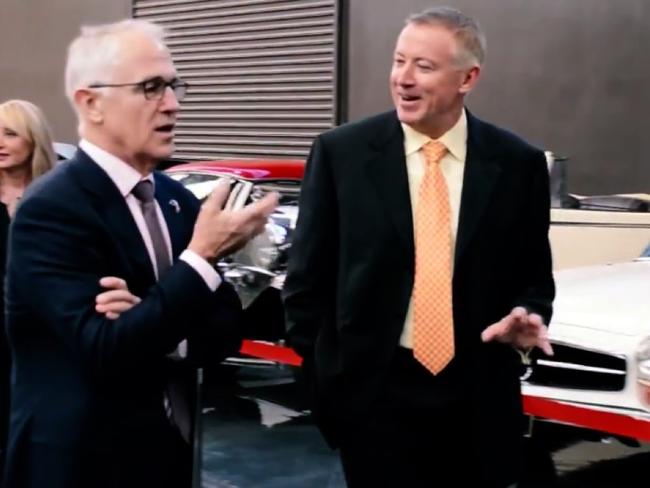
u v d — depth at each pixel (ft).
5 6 53.88
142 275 7.02
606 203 21.03
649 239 19.38
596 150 31.37
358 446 8.90
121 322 6.51
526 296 9.04
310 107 39.78
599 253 19.89
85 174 6.89
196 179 22.00
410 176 8.84
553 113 32.37
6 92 54.44
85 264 6.74
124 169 7.03
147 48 6.93
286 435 17.19
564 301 14.11
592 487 14.55
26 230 6.75
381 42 36.96
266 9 41.27
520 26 33.04
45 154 11.69
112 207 6.94
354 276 8.71
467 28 8.63
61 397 6.83
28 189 7.00
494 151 8.85
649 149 30.12
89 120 6.99
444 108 8.65
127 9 48.29
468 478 8.97
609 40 30.91
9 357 10.77
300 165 22.44
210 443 16.72
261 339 17.42
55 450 6.79
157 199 7.54
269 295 16.25
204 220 6.81
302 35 39.81
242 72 42.91
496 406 8.82
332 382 8.90
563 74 32.07
